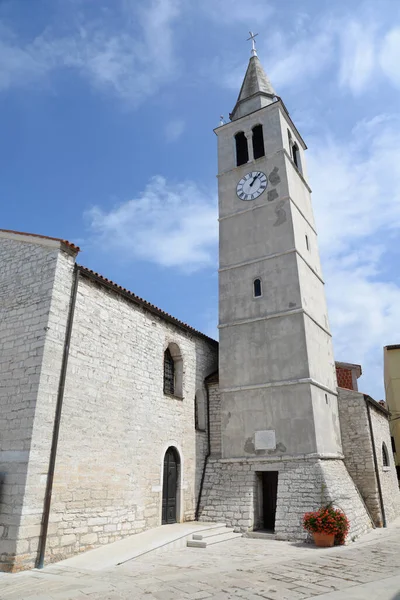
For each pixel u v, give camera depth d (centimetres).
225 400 1845
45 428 1138
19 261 1362
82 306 1346
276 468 1628
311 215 2333
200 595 752
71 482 1184
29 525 1041
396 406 2994
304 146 2566
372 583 822
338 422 1933
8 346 1255
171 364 1850
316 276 2127
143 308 1652
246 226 2105
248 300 1953
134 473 1427
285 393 1714
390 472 2194
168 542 1291
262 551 1252
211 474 1772
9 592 808
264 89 2495
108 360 1414
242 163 2344
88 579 904
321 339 1961
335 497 1481
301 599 714
